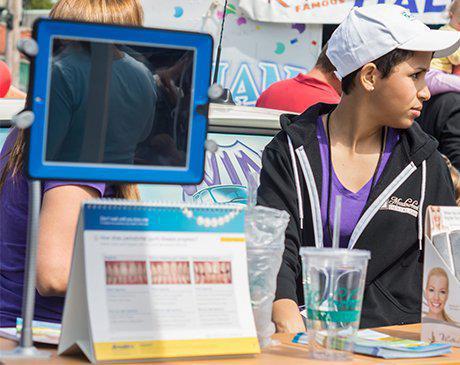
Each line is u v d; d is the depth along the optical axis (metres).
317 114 3.95
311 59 7.64
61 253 3.10
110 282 2.41
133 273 2.44
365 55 3.71
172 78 2.49
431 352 2.65
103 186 3.25
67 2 3.34
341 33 3.80
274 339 2.79
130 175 2.47
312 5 7.47
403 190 3.80
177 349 2.42
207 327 2.48
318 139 3.89
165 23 6.25
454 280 2.88
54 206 3.15
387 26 3.67
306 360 2.50
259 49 7.70
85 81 2.39
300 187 3.84
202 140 2.53
